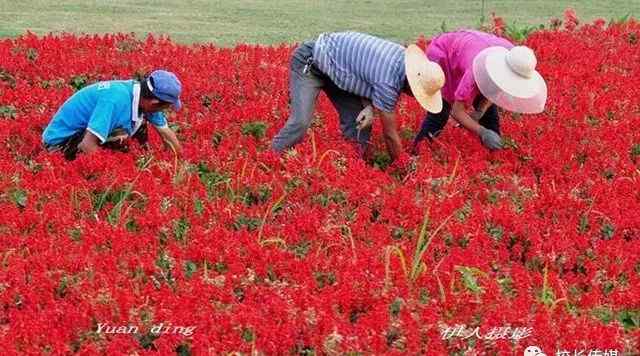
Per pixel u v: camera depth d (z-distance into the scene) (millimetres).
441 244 7723
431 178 8797
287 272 7148
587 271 7508
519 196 8812
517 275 7133
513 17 20062
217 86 11555
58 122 9273
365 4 21328
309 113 9406
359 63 8992
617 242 7871
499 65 9117
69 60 12375
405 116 10719
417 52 8773
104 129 8961
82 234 7652
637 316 6914
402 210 8211
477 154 9484
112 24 18094
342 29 18375
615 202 8531
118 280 6859
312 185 8594
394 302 6703
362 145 9781
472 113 9883
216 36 17344
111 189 8500
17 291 6711
